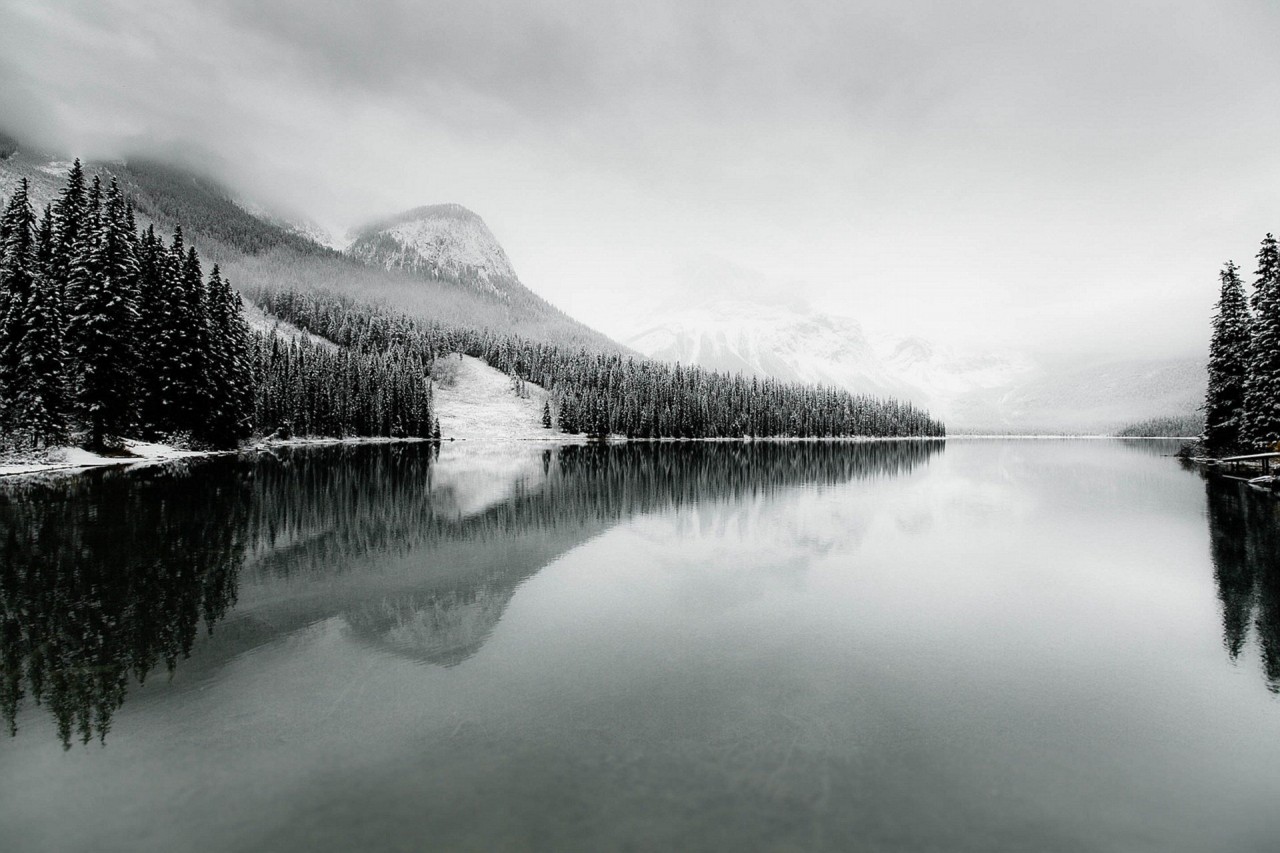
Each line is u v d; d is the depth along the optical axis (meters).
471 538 20.86
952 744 7.98
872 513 28.09
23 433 35.72
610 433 125.19
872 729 8.35
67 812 6.36
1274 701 9.39
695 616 13.12
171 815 6.31
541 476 44.59
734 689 9.55
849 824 6.27
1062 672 10.44
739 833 6.07
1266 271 40.75
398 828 6.08
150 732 8.00
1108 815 6.55
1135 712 9.01
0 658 10.30
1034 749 7.91
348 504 27.25
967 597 14.75
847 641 11.81
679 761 7.41
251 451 57.84
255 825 6.14
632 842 5.89
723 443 124.06
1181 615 13.47
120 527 20.28
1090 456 86.38
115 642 11.07
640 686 9.61
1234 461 49.25
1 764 7.25
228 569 15.93
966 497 34.38
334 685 9.48
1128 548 20.34
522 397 140.50
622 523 24.52
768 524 24.84
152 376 47.41
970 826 6.29
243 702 8.85
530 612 13.24
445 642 11.38
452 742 7.80
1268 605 14.09
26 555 16.64
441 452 77.62
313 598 13.81
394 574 15.97
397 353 130.25
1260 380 40.38
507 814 6.32
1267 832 6.32
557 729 8.18
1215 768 7.55
